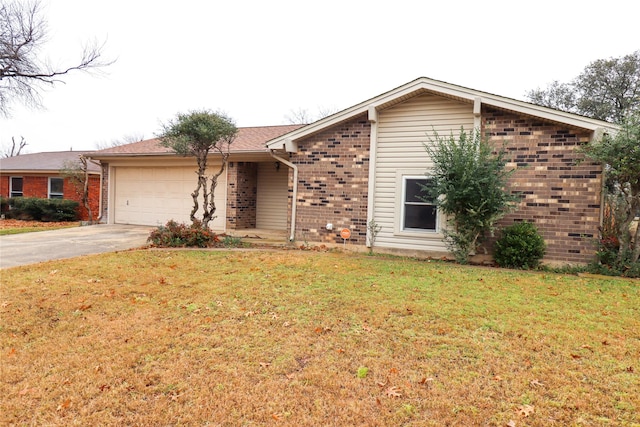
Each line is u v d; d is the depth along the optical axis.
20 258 8.23
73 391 3.13
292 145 9.91
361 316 4.68
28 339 4.13
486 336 4.09
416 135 9.01
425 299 5.32
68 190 18.94
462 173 7.66
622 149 6.79
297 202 10.07
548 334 4.12
